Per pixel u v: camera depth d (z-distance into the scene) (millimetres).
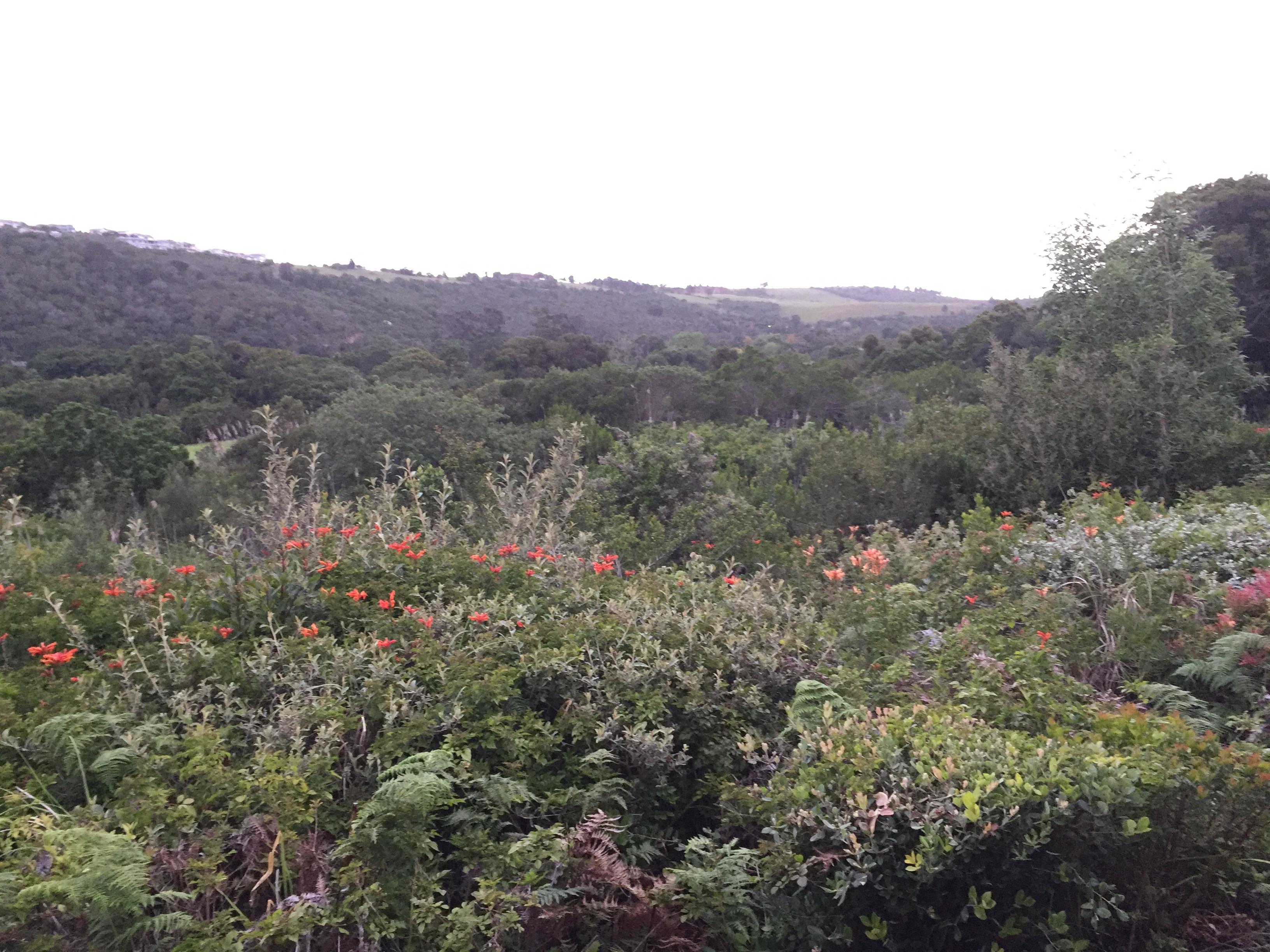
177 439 18859
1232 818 2582
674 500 9766
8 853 2475
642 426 19516
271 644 3816
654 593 4754
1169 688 3752
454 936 2385
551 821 3068
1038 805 2504
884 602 4605
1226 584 4598
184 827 2645
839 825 2518
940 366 25484
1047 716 3230
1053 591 5023
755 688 3621
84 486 14680
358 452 18203
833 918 2623
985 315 32969
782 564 7340
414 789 2574
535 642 3883
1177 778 2588
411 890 2547
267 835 2695
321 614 4438
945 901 2596
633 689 3531
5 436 21469
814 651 4113
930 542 6863
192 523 14898
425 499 11477
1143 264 11281
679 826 3361
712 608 4457
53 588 4781
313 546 5133
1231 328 11023
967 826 2461
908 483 9320
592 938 2734
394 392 19734
